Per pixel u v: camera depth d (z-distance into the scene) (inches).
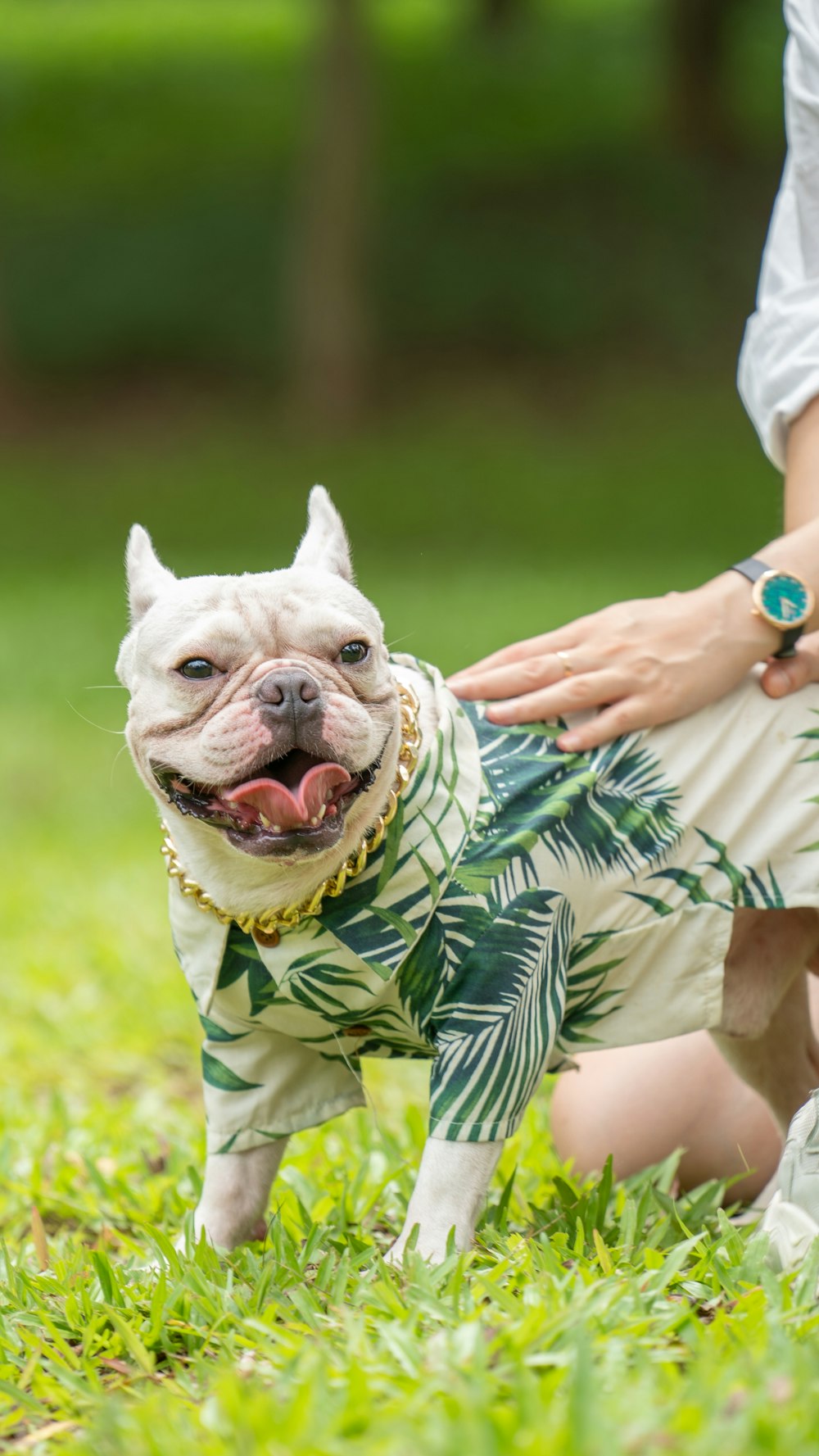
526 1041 117.6
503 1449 81.5
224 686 114.2
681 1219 129.4
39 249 1040.8
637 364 970.7
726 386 944.3
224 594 117.7
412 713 122.9
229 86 1223.5
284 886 116.2
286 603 116.8
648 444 871.7
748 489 790.5
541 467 844.0
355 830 115.4
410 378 964.0
